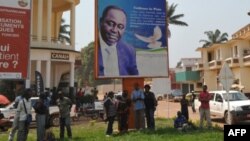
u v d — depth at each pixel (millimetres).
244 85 44656
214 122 22312
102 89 88688
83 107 27109
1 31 11523
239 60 45062
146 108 16469
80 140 14188
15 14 11695
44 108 13688
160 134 15062
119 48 17156
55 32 41969
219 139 13312
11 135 13070
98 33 16891
